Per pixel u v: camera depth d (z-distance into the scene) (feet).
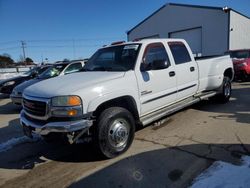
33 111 14.14
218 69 23.84
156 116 17.03
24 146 17.66
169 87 18.11
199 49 74.13
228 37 67.15
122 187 11.46
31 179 12.95
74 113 12.92
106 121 13.76
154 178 11.95
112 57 17.70
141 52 16.57
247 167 12.19
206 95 22.66
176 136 17.08
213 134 16.98
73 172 13.28
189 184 11.20
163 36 82.64
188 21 75.56
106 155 14.06
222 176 11.55
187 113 22.57
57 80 15.47
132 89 15.30
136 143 16.26
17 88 29.27
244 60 43.27
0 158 15.87
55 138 13.53
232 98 28.66
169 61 18.51
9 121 25.67
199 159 13.47
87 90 13.37
